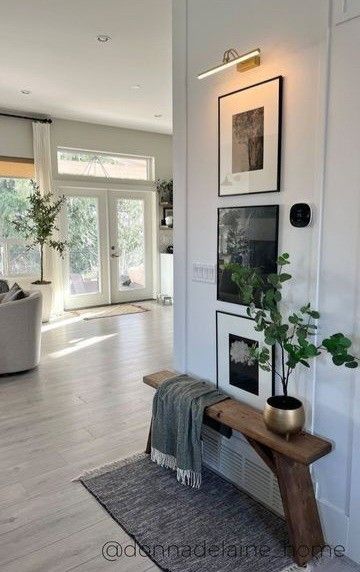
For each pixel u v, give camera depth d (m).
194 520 2.10
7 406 3.37
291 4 1.87
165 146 7.60
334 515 1.88
